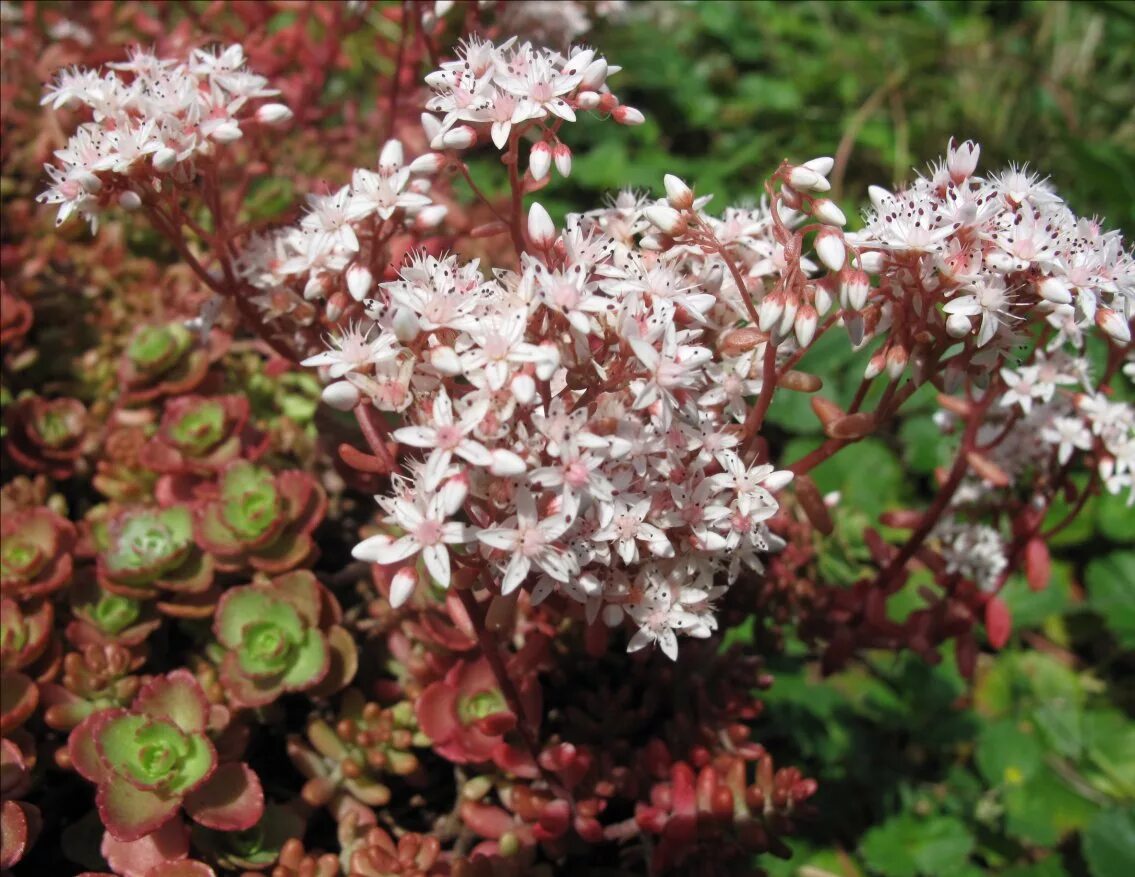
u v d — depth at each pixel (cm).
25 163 25
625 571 16
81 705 18
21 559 18
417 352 14
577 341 14
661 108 40
